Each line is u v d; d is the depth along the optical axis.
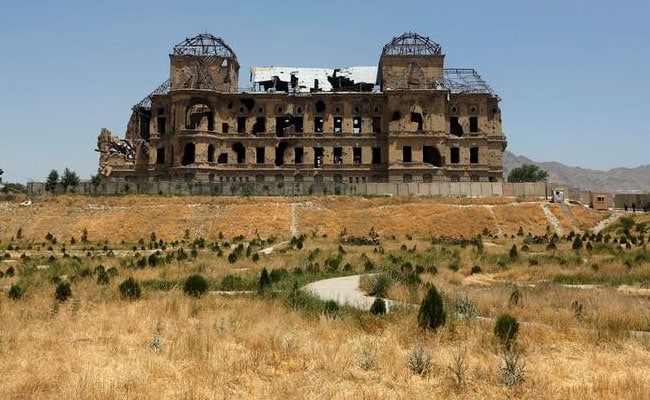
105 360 21.28
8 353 22.08
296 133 145.12
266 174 143.38
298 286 41.00
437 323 25.59
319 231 103.81
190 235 102.19
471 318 27.39
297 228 104.88
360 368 20.62
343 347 23.03
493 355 22.39
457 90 148.25
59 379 19.06
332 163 144.50
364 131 145.38
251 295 36.88
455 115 146.00
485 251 71.44
